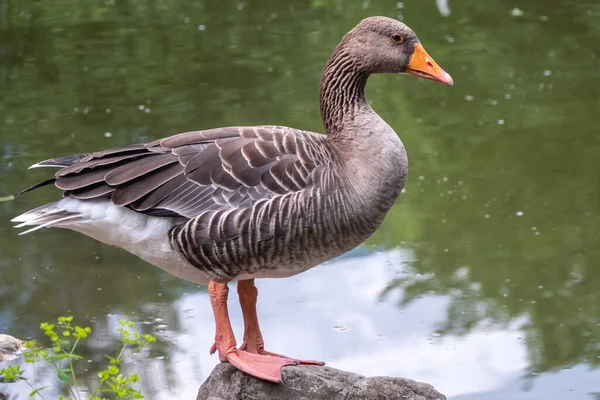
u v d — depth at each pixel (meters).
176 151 8.00
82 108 17.50
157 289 12.68
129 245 8.10
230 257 7.90
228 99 17.83
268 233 7.80
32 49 20.52
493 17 22.52
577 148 16.44
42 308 12.02
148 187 7.85
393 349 11.38
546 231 14.07
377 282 12.97
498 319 12.08
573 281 12.91
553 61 19.95
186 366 10.96
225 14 22.81
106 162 7.92
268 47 20.55
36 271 12.96
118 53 20.31
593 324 11.94
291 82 18.66
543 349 11.42
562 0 23.75
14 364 10.81
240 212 7.76
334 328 11.82
